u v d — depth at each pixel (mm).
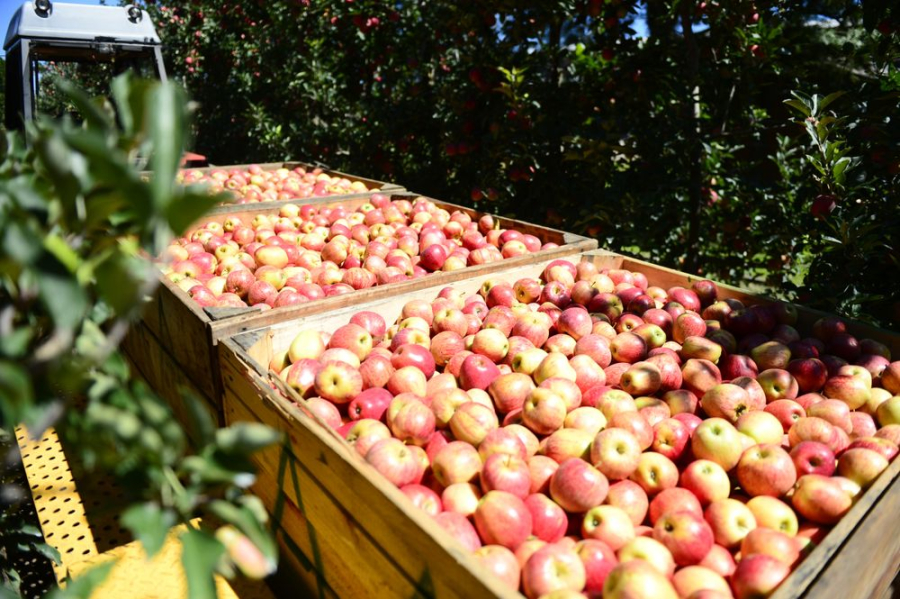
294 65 10156
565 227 6012
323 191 5941
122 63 7227
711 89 5668
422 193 7520
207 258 3719
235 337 2510
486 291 3457
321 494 1870
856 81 5031
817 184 3996
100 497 2729
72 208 747
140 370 3670
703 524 1686
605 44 5762
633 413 2125
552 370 2504
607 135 5375
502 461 1873
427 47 7703
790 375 2498
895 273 3482
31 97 6465
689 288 3482
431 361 2641
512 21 6168
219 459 854
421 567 1489
